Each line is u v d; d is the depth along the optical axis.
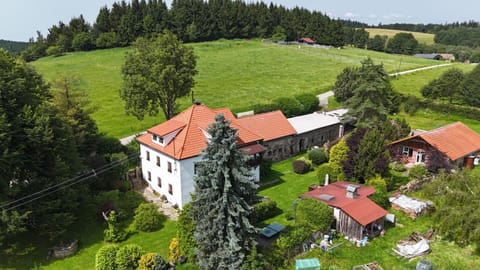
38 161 29.78
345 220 30.09
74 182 34.16
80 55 123.38
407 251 28.00
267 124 49.66
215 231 24.83
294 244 27.44
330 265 26.89
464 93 68.75
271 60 115.38
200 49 129.00
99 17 139.12
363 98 49.62
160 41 52.28
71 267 27.95
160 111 68.50
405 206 33.81
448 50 170.25
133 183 41.94
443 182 31.98
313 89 84.94
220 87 85.44
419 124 64.19
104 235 31.91
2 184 27.52
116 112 68.50
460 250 28.45
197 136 37.28
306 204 30.09
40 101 32.19
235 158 24.77
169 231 32.72
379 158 36.97
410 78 94.25
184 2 150.38
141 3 150.50
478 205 26.92
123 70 52.53
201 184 25.20
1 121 26.50
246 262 24.47
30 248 30.11
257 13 162.75
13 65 30.56
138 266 26.20
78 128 40.81
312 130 53.12
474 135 48.12
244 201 25.03
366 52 146.62
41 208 28.58
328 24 160.88
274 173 45.06
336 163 40.28
